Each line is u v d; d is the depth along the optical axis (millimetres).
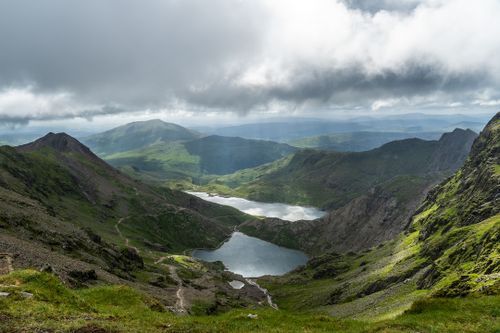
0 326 33219
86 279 99375
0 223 133125
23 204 183000
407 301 142000
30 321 35406
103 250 176000
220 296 197625
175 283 192875
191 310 136375
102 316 41406
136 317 43969
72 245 153750
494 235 150375
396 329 39312
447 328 38531
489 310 43469
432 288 143875
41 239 140500
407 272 198750
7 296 41406
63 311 40500
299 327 44594
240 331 41156
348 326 45406
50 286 46875
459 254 161500
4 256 77812
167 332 38781
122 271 166125
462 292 93375
